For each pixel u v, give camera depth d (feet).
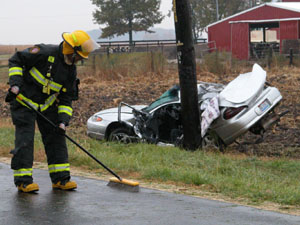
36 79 21.94
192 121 39.83
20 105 22.13
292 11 133.18
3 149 34.71
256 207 20.92
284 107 57.16
